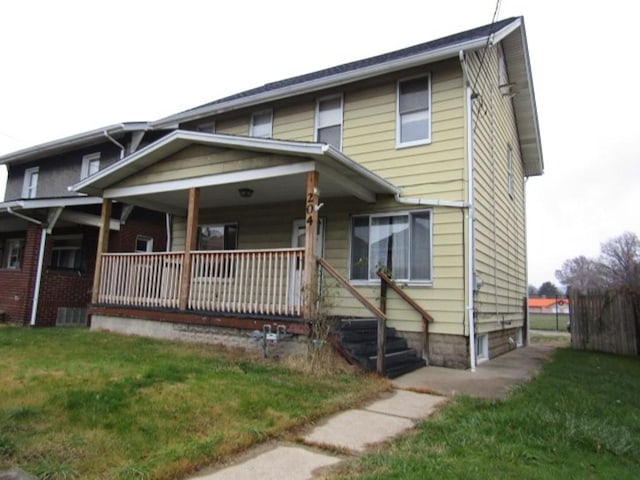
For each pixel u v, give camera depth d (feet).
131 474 9.80
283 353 23.52
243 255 26.43
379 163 31.73
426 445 12.50
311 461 11.47
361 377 21.01
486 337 32.07
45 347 24.12
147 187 31.24
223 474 10.50
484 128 32.71
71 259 45.47
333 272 23.35
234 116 39.70
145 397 14.96
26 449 10.74
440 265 28.48
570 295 42.63
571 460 11.46
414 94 31.24
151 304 30.07
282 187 29.84
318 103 35.19
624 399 18.48
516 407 16.35
